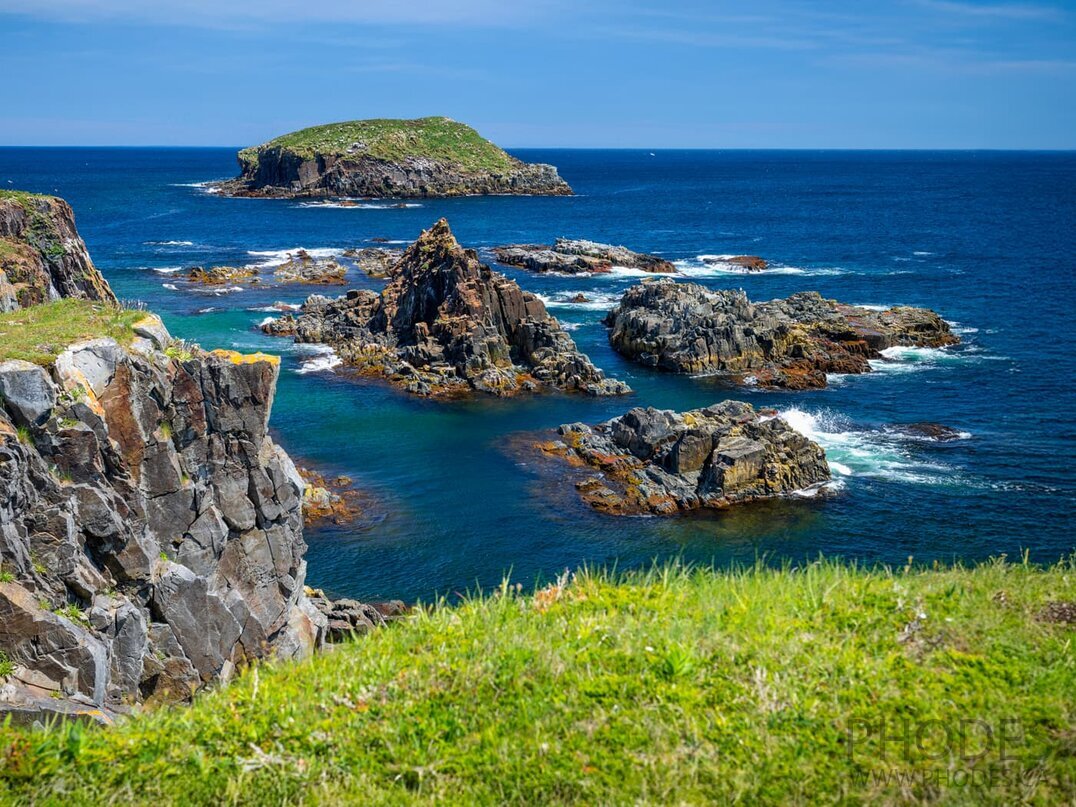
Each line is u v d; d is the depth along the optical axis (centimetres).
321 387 6003
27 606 1538
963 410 5478
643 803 772
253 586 2164
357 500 4106
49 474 1669
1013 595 1138
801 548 3691
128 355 1897
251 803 809
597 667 981
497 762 841
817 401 5700
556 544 3712
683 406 5694
